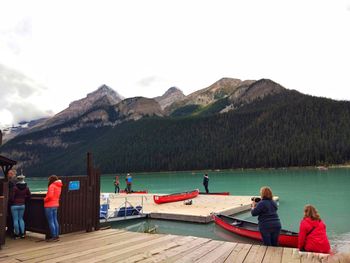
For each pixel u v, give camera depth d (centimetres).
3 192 829
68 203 931
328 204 2867
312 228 713
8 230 947
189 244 808
